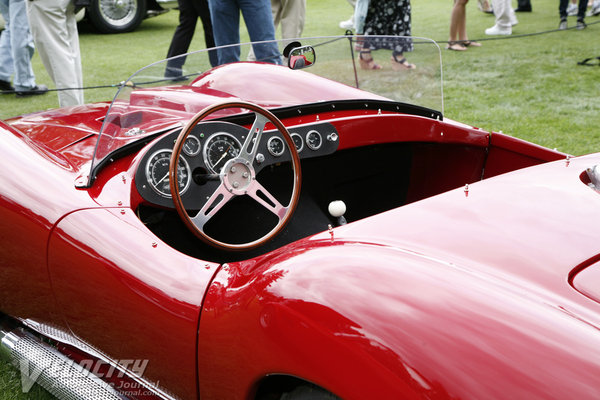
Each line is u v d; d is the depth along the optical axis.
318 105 2.67
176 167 1.95
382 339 1.28
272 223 2.66
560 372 1.15
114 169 2.20
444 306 1.32
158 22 11.70
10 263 2.21
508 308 1.30
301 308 1.41
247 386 1.55
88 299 1.95
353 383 1.29
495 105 5.96
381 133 2.74
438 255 1.54
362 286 1.40
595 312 1.33
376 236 1.66
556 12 11.72
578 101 6.02
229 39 5.55
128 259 1.84
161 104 2.42
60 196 2.09
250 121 2.51
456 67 7.60
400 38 2.70
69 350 2.24
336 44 2.74
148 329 1.80
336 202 2.55
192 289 1.71
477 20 11.12
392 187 3.04
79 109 3.02
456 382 1.18
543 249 1.56
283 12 6.49
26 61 6.46
